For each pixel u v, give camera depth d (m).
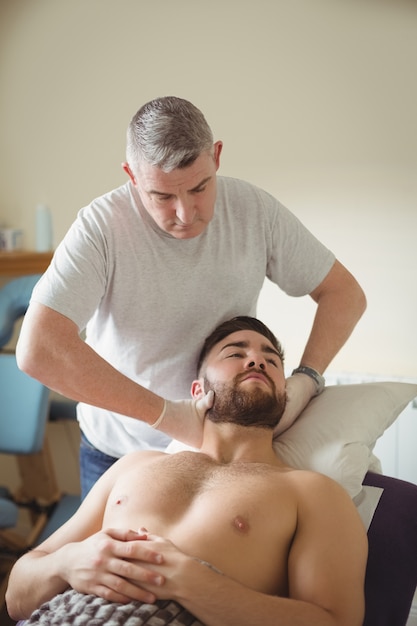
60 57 3.15
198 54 2.91
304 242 1.97
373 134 2.71
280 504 1.58
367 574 1.64
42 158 3.25
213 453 1.77
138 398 1.70
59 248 1.77
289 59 2.77
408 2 2.59
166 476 1.69
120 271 1.79
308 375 1.96
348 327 2.01
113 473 1.78
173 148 1.53
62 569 1.48
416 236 2.70
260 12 2.79
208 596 1.37
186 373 1.92
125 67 3.04
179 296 1.84
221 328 1.87
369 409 1.89
